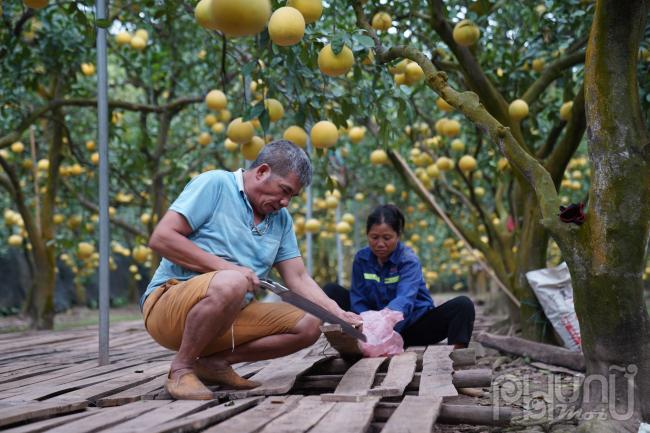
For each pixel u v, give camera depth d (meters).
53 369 3.38
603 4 2.21
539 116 5.79
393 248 3.43
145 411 2.05
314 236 10.45
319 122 3.31
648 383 2.18
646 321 2.21
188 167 7.48
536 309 4.21
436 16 3.93
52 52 5.20
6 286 11.38
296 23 2.44
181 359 2.34
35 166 6.84
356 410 2.00
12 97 5.48
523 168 2.41
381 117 3.44
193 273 2.49
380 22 3.51
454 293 17.44
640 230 2.18
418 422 1.81
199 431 1.85
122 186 7.66
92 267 9.27
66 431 1.73
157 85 6.85
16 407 2.05
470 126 5.89
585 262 2.23
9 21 4.76
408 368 2.61
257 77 3.31
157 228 2.41
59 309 12.47
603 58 2.25
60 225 8.42
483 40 4.89
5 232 9.59
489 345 3.96
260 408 2.09
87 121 8.32
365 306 3.49
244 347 2.52
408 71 3.54
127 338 5.25
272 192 2.48
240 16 2.10
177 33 6.21
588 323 2.26
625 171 2.19
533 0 4.55
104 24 3.10
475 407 2.13
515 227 5.22
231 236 2.50
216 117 5.46
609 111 2.23
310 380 2.78
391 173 7.84
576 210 2.25
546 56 4.68
